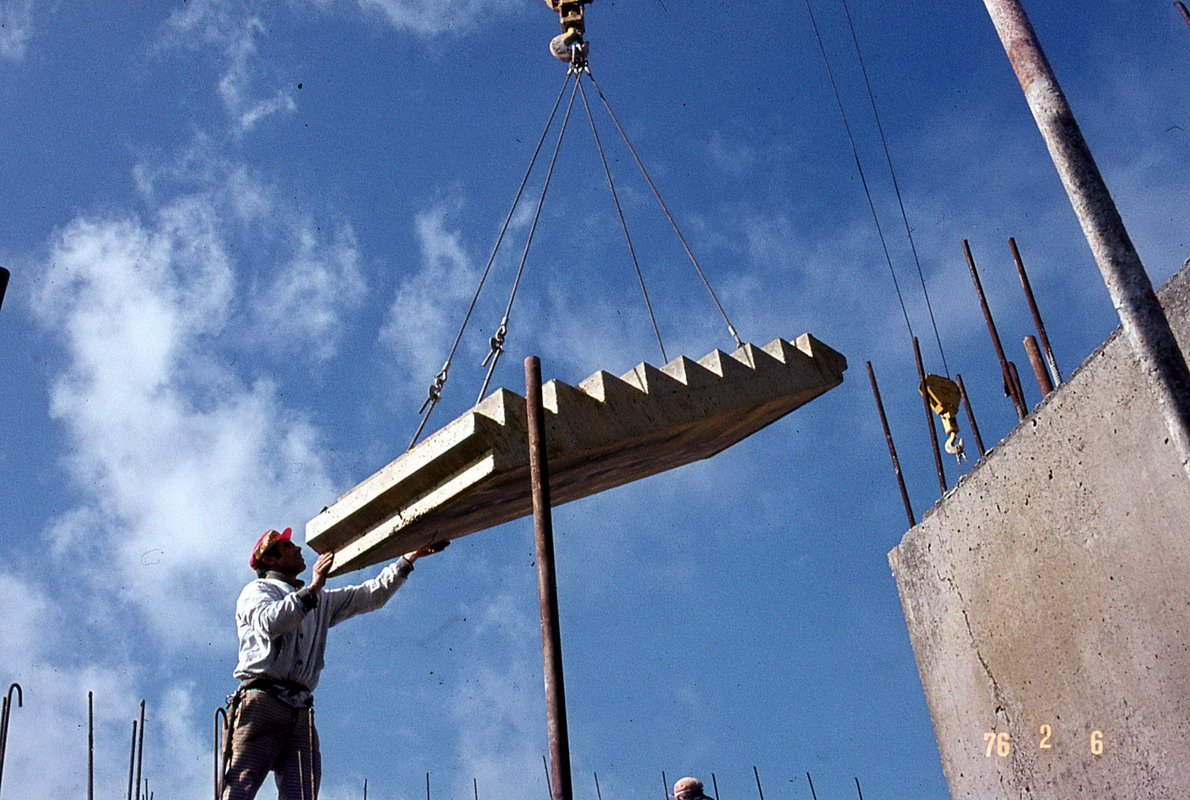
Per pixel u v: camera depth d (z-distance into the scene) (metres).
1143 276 4.64
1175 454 5.32
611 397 7.16
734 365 7.86
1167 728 5.36
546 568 5.36
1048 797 6.14
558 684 5.19
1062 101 4.91
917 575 7.36
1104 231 4.70
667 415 7.38
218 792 6.00
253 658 6.55
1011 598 6.42
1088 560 5.86
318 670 6.86
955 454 7.71
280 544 7.09
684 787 7.77
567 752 5.10
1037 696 6.22
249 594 6.69
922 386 7.77
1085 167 4.79
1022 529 6.34
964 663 6.86
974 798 6.78
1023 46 5.04
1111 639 5.70
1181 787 5.28
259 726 6.46
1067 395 6.00
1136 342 4.59
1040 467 6.20
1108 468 5.73
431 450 6.89
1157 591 5.43
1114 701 5.68
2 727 5.20
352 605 7.24
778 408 8.33
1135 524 5.56
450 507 6.98
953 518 6.96
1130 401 5.59
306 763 6.62
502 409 6.77
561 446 6.81
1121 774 5.63
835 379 8.38
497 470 6.59
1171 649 5.34
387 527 7.23
